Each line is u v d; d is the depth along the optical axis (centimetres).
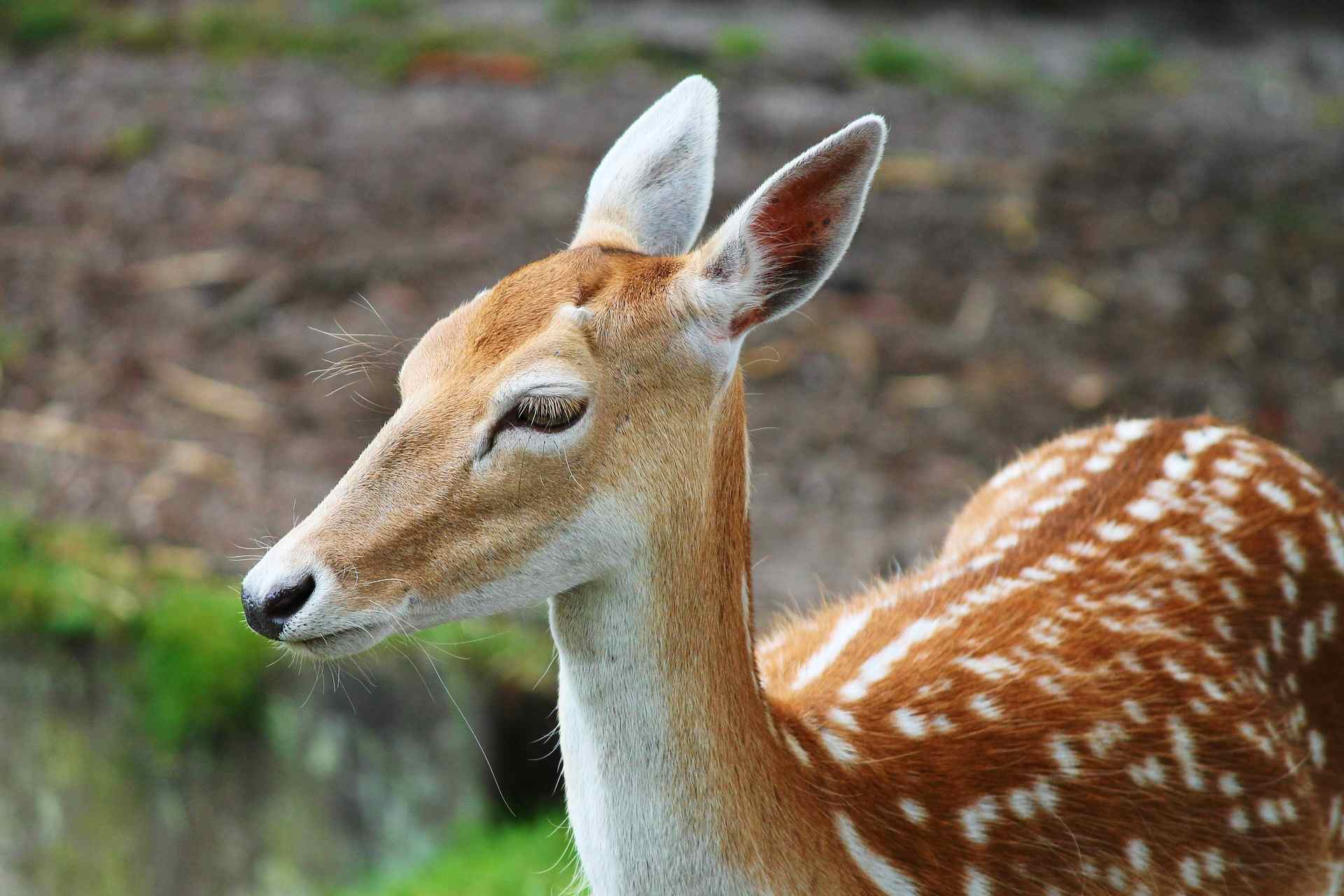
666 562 480
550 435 462
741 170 1667
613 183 560
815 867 493
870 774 514
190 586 1083
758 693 501
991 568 608
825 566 1066
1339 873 607
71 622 1071
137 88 1900
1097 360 1379
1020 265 1552
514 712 979
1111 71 2125
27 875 1165
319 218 1590
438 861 963
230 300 1446
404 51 1988
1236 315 1460
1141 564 593
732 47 2038
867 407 1304
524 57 1986
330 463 1216
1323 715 604
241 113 1834
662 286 482
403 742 1005
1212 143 1878
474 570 466
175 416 1275
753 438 1248
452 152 1742
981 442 1247
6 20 2056
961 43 2225
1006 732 536
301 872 1056
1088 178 1761
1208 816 552
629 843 487
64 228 1579
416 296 1434
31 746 1127
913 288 1504
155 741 1070
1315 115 2003
